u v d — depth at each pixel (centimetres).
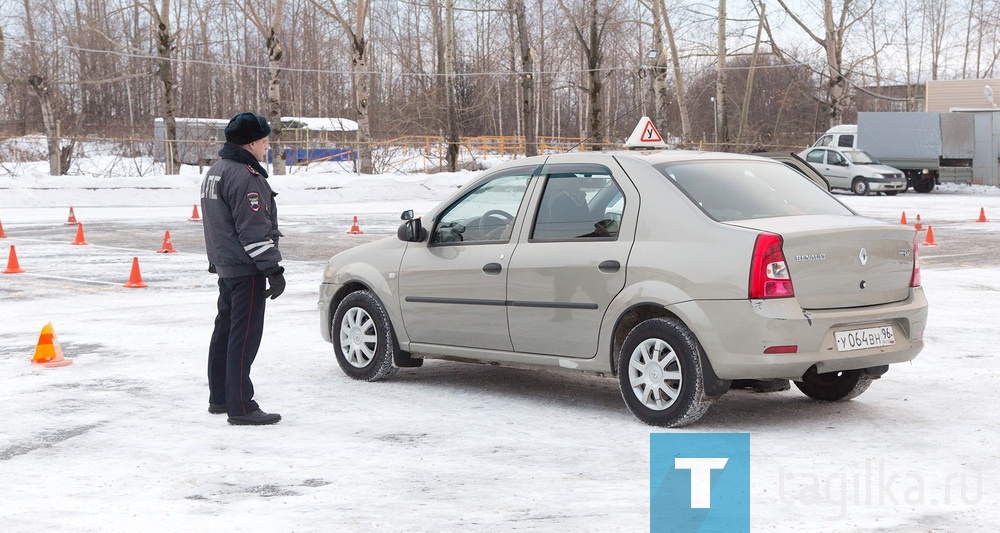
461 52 7219
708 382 685
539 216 788
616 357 743
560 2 4897
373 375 884
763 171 784
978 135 4444
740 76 8075
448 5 4697
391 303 869
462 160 5716
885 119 4388
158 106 8194
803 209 748
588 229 755
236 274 725
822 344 678
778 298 666
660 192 726
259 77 8219
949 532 479
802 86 6016
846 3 5325
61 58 6219
